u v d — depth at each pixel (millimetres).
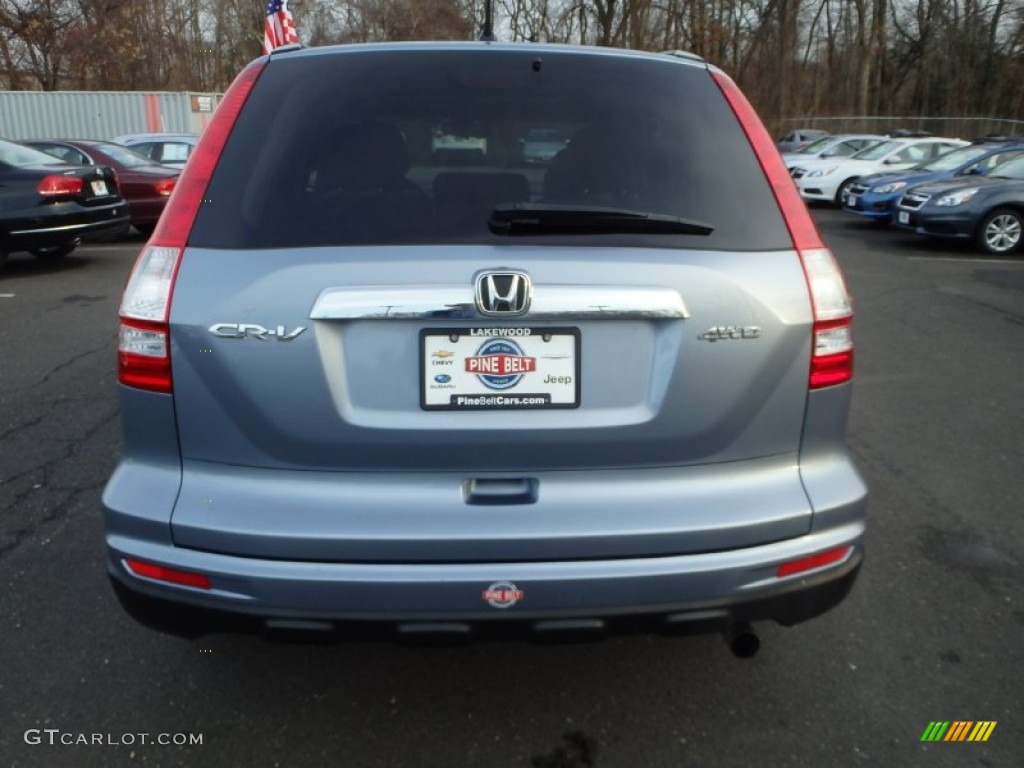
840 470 2234
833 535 2186
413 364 2031
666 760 2377
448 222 2090
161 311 2037
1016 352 6598
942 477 4273
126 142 15289
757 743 2443
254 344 2006
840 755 2396
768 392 2125
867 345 6820
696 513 2088
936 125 36594
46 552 3439
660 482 2115
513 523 2039
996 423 5047
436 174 2207
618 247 2062
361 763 2361
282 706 2588
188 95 24500
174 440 2090
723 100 2367
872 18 39312
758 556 2105
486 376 2047
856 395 5578
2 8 27516
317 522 2027
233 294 2006
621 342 2064
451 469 2074
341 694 2645
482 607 2027
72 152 12312
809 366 2152
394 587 2004
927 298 8578
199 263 2049
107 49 29125
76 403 5215
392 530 2018
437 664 2791
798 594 2174
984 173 12648
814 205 18906
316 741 2443
